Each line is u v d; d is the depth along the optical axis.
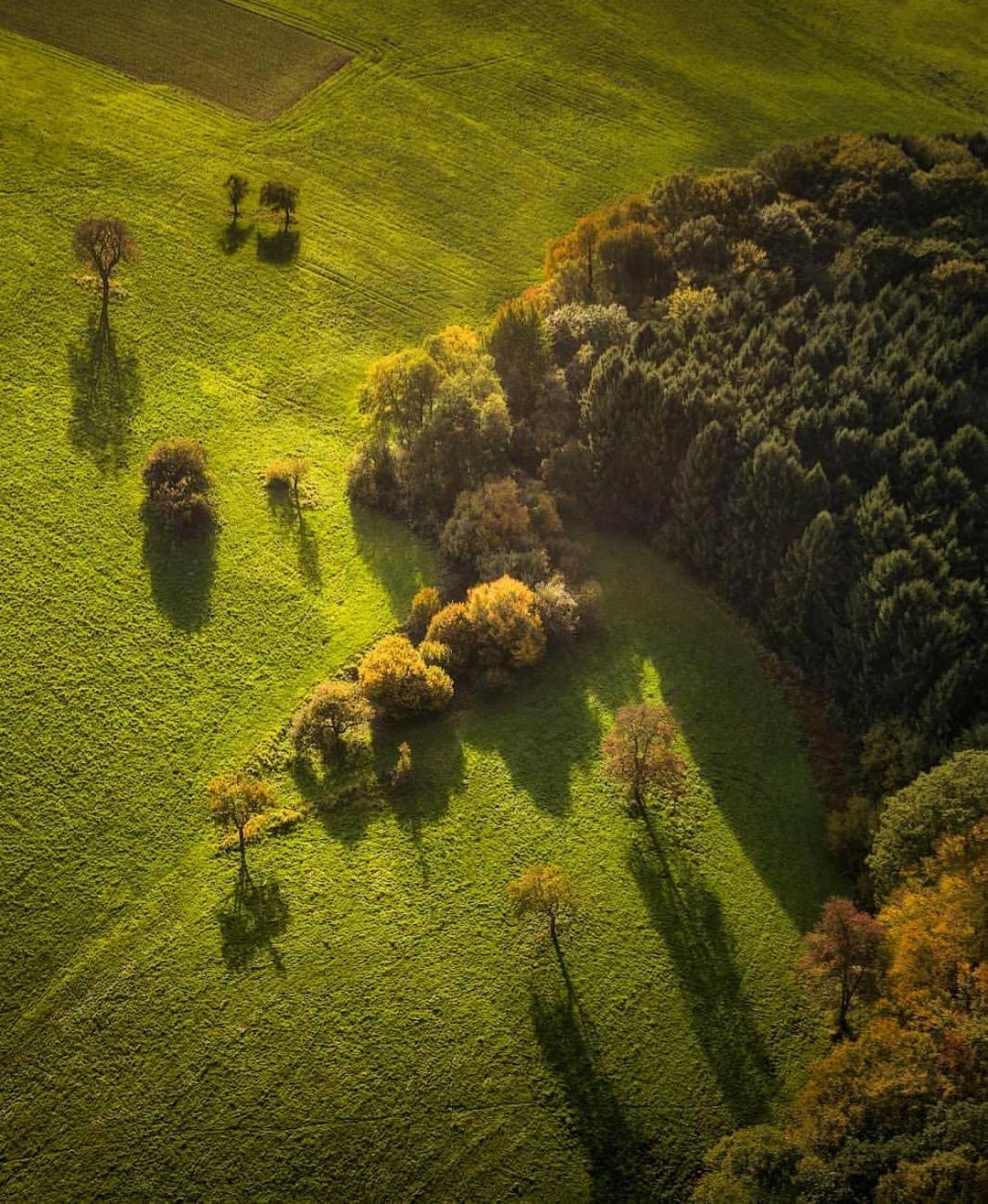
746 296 102.56
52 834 72.75
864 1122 55.94
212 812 71.56
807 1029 63.97
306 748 78.69
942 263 102.38
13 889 70.00
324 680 84.00
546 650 85.88
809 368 93.19
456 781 76.38
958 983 57.56
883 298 100.25
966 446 84.50
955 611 75.44
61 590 87.00
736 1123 59.91
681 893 70.12
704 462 90.19
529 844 72.50
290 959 66.25
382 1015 63.44
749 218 112.25
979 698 74.44
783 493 85.44
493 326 103.44
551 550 92.19
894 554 78.31
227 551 91.94
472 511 91.69
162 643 84.62
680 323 101.12
